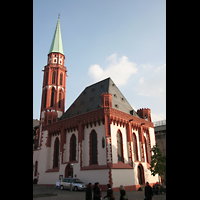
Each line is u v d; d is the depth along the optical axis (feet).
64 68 211.41
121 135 124.77
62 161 136.77
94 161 118.52
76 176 121.39
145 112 170.60
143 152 140.36
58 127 149.69
